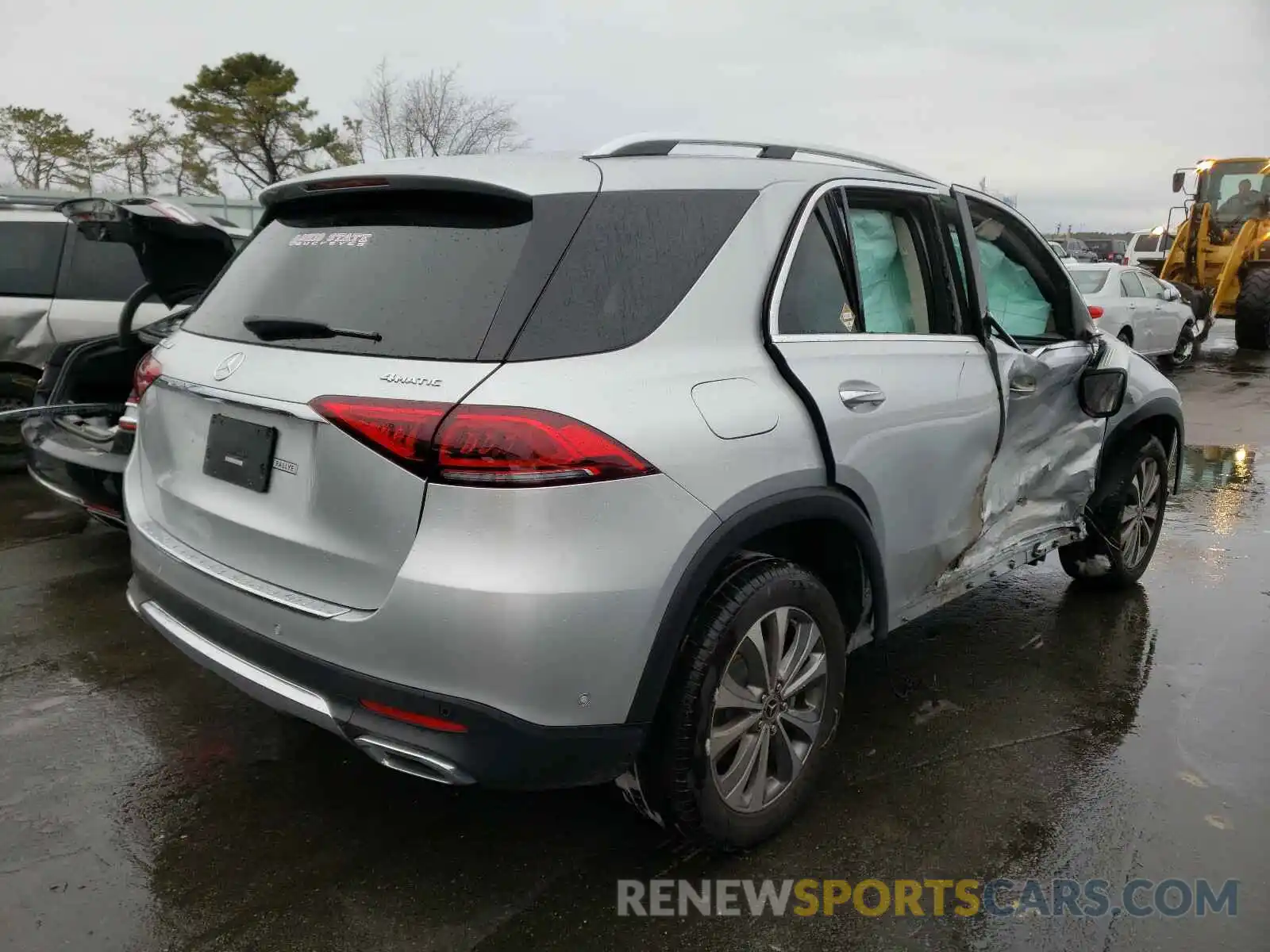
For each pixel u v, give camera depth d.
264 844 2.70
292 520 2.35
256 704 3.51
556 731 2.15
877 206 3.18
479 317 2.23
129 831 2.75
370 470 2.16
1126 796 3.02
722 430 2.35
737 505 2.37
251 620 2.42
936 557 3.28
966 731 3.41
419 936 2.36
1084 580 4.80
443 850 2.69
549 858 2.67
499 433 2.05
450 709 2.11
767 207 2.71
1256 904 2.52
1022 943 2.38
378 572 2.18
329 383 2.26
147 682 3.66
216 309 2.88
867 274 3.11
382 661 2.16
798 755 2.75
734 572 2.48
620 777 2.44
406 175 2.51
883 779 3.09
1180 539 5.79
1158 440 4.72
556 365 2.17
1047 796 3.01
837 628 2.79
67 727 3.32
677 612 2.27
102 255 6.43
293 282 2.67
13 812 2.82
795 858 2.68
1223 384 13.01
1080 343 4.16
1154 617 4.54
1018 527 3.85
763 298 2.60
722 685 2.45
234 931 2.36
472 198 2.46
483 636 2.06
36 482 6.51
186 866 2.60
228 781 3.01
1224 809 2.95
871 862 2.67
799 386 2.58
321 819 2.83
